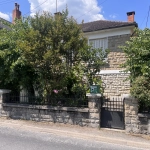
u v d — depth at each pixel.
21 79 8.52
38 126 7.07
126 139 5.80
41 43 7.11
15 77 8.32
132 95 6.19
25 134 6.25
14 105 8.05
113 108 6.80
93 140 5.84
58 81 7.91
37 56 7.23
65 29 7.28
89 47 7.99
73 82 8.36
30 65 7.81
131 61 6.62
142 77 6.13
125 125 6.37
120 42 11.44
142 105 6.36
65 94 8.20
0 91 8.36
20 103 8.15
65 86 8.27
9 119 8.03
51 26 7.38
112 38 11.69
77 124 7.02
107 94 11.07
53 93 8.00
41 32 7.43
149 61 6.24
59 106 7.34
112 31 11.69
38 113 7.65
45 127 6.95
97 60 8.05
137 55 6.54
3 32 9.54
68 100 7.43
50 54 6.87
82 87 7.89
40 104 7.77
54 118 7.37
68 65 7.75
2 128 6.90
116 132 6.39
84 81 8.23
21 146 5.04
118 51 11.40
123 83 10.76
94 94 6.79
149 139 5.83
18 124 7.34
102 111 6.91
